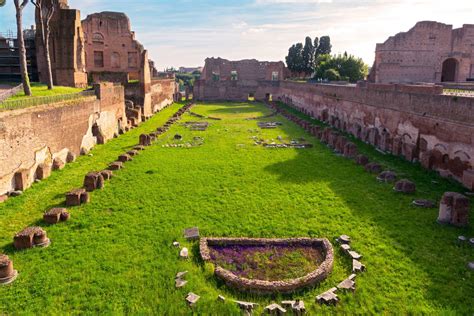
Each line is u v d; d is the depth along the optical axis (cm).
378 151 3005
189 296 1109
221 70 9006
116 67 6475
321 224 1586
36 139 2200
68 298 1101
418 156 2567
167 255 1335
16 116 1988
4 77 4384
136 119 4328
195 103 7262
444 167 2264
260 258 1332
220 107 6581
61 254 1344
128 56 6519
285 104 7038
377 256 1324
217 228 1547
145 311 1048
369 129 3350
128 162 2573
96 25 6206
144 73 5019
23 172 2003
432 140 2395
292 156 2792
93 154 2866
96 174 2025
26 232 1394
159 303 1082
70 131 2672
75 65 4300
